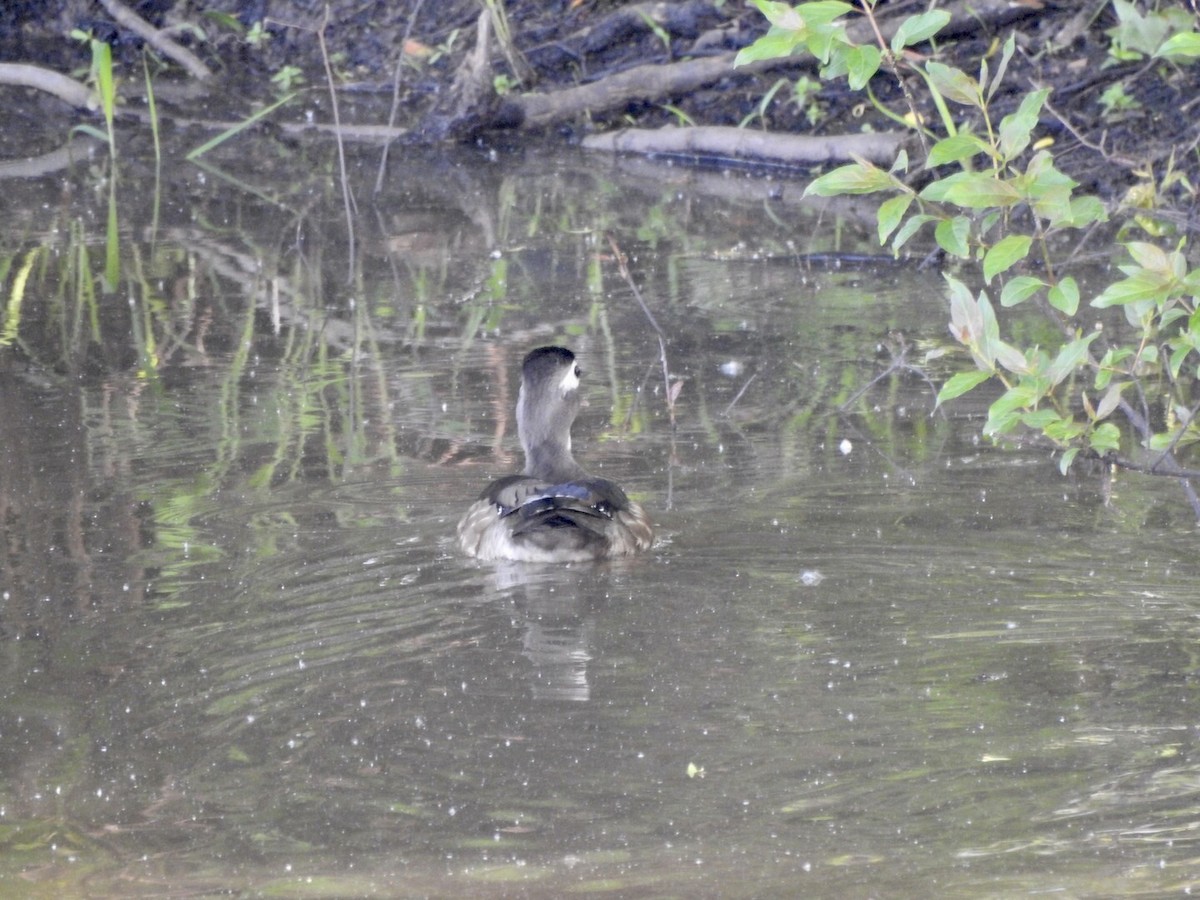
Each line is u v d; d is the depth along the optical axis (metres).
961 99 9.05
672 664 9.78
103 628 10.41
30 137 27.66
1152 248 8.30
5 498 12.94
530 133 27.91
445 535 12.20
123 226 22.39
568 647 9.98
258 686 9.55
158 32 31.08
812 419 14.80
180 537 12.10
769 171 25.55
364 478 13.45
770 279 19.72
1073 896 7.22
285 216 23.05
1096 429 9.41
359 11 31.38
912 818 7.98
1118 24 24.92
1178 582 10.93
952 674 9.58
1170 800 8.08
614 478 13.36
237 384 15.98
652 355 16.88
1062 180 8.55
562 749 8.71
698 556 11.62
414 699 9.34
